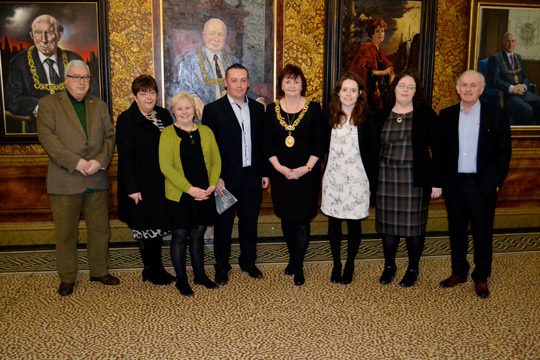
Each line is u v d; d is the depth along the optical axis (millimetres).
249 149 3676
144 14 4676
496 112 3314
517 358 2602
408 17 4922
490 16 5004
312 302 3342
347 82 3355
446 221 5371
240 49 4820
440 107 5207
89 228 3613
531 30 5082
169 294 3488
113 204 4996
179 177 3244
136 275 3908
